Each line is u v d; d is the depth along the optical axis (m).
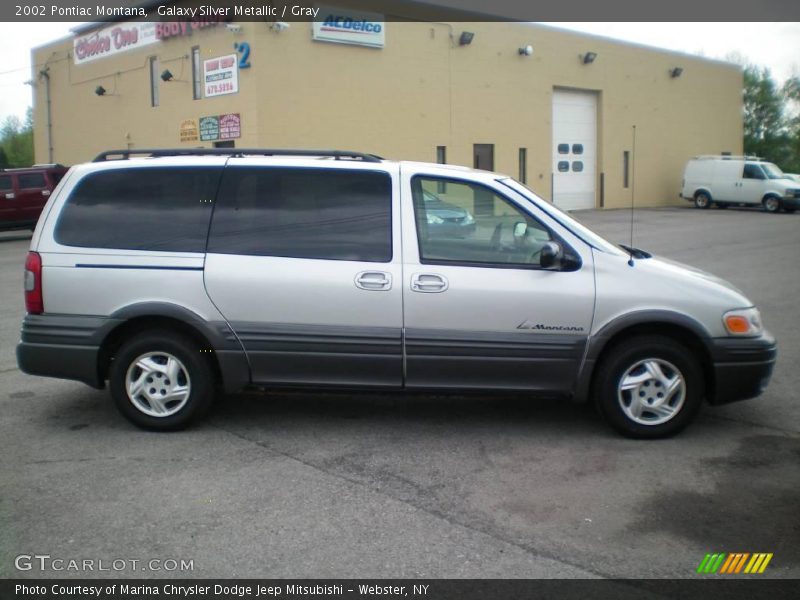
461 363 5.17
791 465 4.84
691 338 5.25
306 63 22.73
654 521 4.08
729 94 39.06
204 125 23.77
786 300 10.79
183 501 4.31
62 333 5.29
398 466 4.84
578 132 32.38
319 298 5.17
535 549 3.78
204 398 5.39
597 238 5.29
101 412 5.90
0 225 21.38
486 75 27.91
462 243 5.22
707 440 5.29
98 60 28.56
